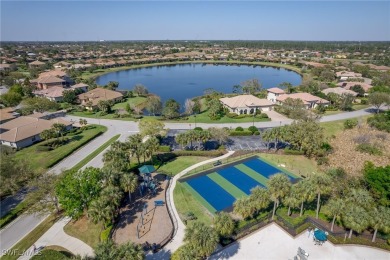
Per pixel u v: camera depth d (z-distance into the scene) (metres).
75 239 41.53
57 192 42.69
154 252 38.59
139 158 69.44
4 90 150.62
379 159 65.56
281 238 40.81
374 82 146.00
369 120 93.19
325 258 37.00
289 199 42.09
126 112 114.19
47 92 138.38
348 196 42.97
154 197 52.69
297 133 68.50
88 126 95.06
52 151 73.38
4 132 80.56
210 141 80.69
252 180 59.12
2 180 48.50
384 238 40.03
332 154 69.62
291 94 123.94
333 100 117.12
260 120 100.25
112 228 43.06
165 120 101.94
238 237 40.53
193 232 34.38
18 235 42.69
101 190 43.78
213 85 187.25
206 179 59.47
